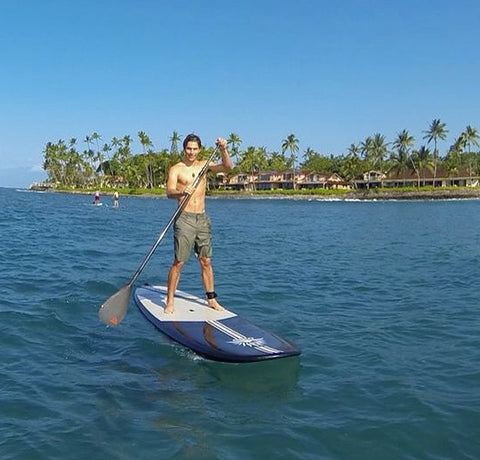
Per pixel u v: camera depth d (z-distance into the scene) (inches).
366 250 682.8
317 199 3786.9
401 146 3762.3
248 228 1099.3
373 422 169.5
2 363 214.7
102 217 1339.8
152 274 442.3
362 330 281.4
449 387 200.2
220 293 373.1
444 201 3376.0
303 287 406.3
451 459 148.1
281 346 226.4
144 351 233.1
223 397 187.9
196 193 263.1
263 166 4749.0
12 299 323.3
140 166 4670.3
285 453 149.6
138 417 169.8
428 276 466.6
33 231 821.2
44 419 166.4
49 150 5659.5
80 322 278.5
